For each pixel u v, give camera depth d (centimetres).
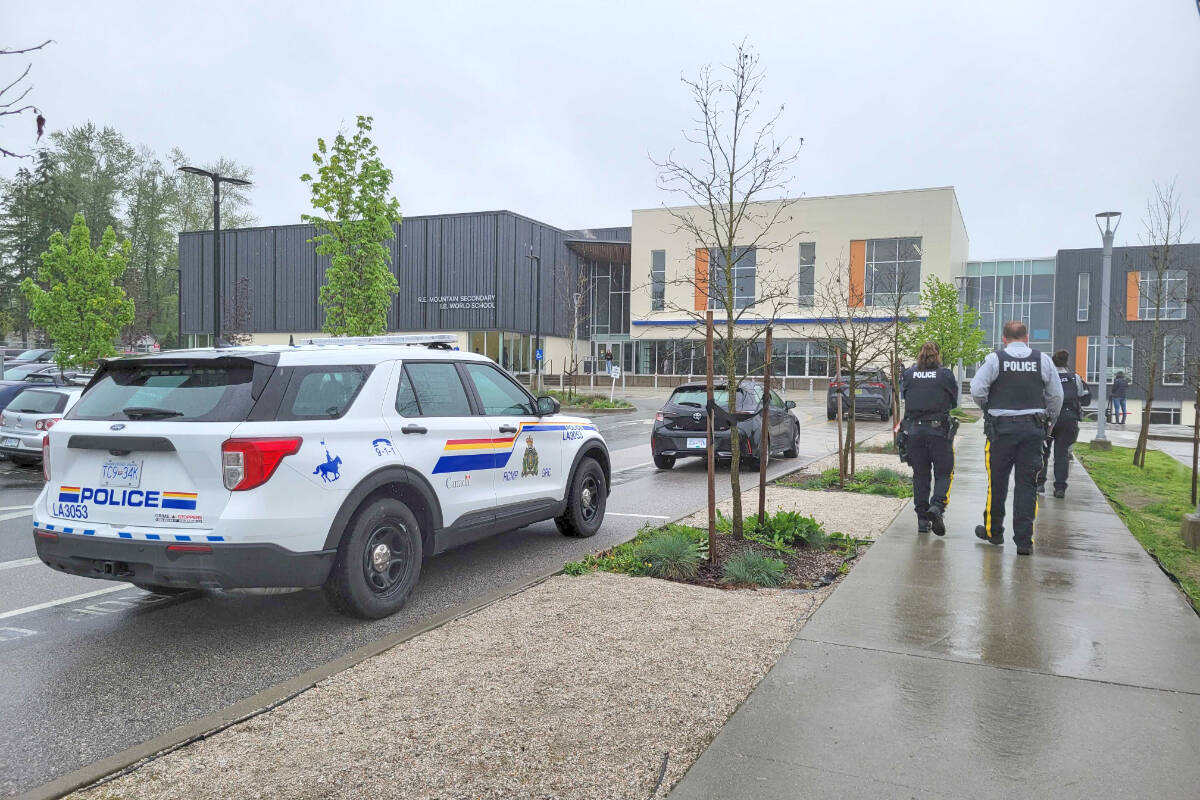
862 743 315
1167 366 2739
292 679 391
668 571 590
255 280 5459
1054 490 992
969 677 383
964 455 1480
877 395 2672
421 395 584
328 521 486
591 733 328
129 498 471
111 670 447
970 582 558
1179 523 870
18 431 1330
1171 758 304
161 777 296
